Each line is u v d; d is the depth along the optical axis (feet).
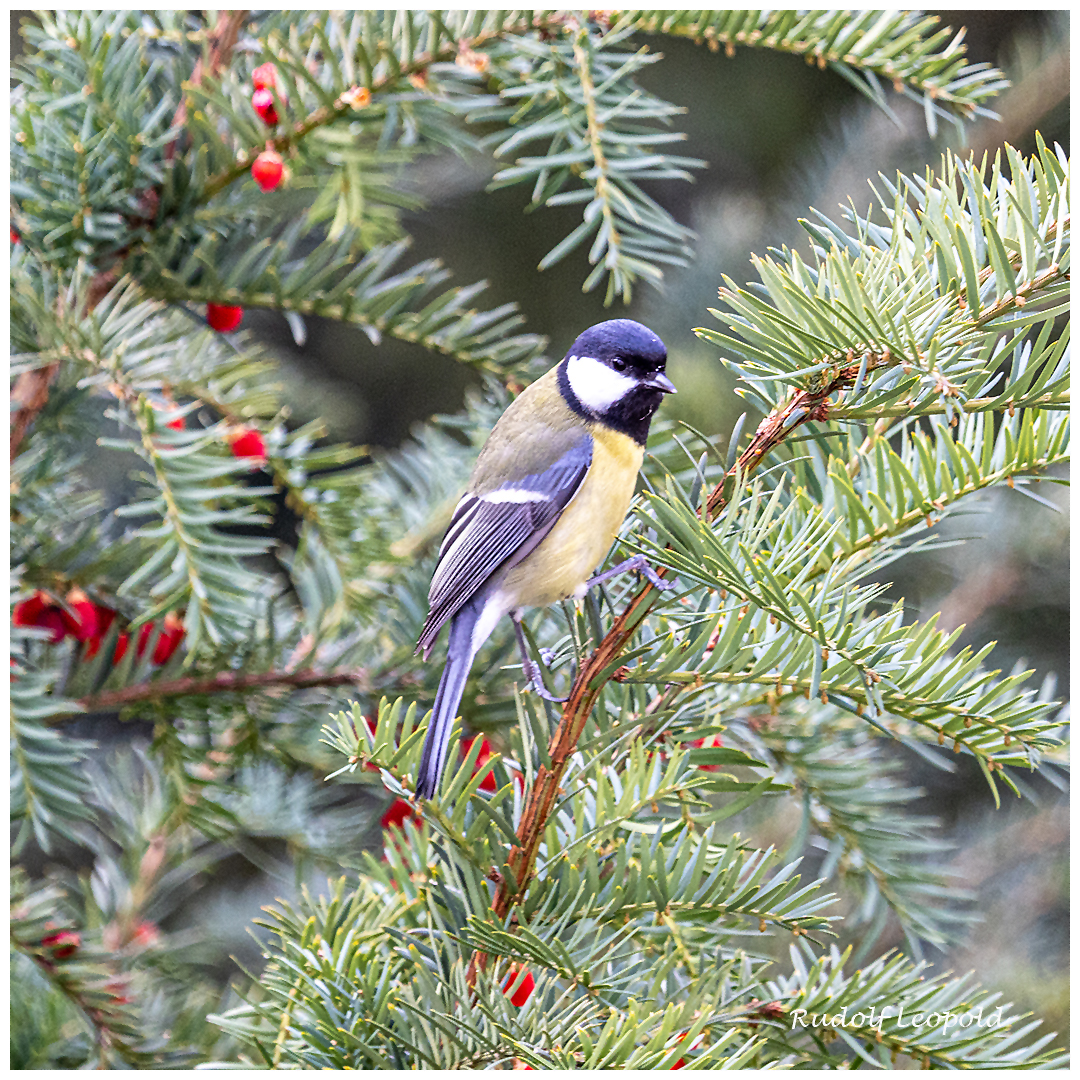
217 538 15.29
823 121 30.83
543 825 12.69
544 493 19.15
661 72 31.89
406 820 14.55
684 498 12.82
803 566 13.56
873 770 16.06
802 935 12.46
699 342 24.84
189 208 18.11
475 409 22.22
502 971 12.86
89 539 18.24
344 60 17.66
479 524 19.13
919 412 12.17
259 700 18.47
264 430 19.84
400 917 13.96
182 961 20.24
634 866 12.74
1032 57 24.99
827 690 12.46
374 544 20.31
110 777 20.70
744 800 12.91
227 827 18.89
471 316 19.31
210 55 18.45
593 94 16.97
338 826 19.98
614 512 19.74
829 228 13.58
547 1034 11.38
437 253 33.91
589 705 12.69
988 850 23.09
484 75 17.70
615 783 13.60
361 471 20.06
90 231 17.20
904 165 25.27
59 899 19.74
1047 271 11.82
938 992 12.76
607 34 17.46
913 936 15.60
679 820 13.26
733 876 12.31
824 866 15.79
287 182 17.84
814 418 12.62
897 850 15.84
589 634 14.37
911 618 23.77
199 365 19.75
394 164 19.48
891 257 13.06
